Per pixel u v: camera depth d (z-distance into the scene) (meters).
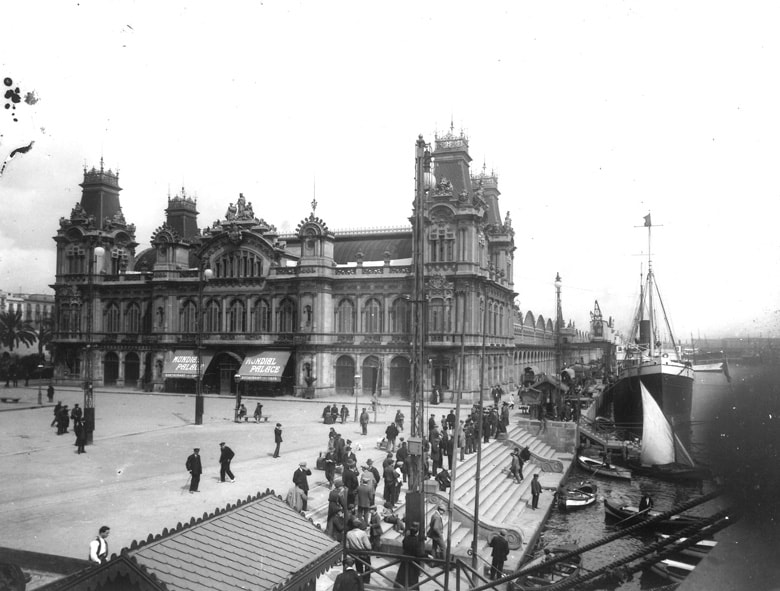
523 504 40.31
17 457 40.19
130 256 102.06
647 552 5.91
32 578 17.72
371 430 53.03
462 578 24.05
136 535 24.23
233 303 87.00
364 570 21.23
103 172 99.62
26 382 96.12
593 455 62.22
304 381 80.12
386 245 86.31
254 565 12.27
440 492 35.19
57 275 98.19
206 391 86.75
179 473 35.69
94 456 40.66
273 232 86.38
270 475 35.47
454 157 80.69
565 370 78.50
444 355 73.88
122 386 93.25
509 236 96.94
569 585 6.70
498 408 67.19
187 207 106.31
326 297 80.81
